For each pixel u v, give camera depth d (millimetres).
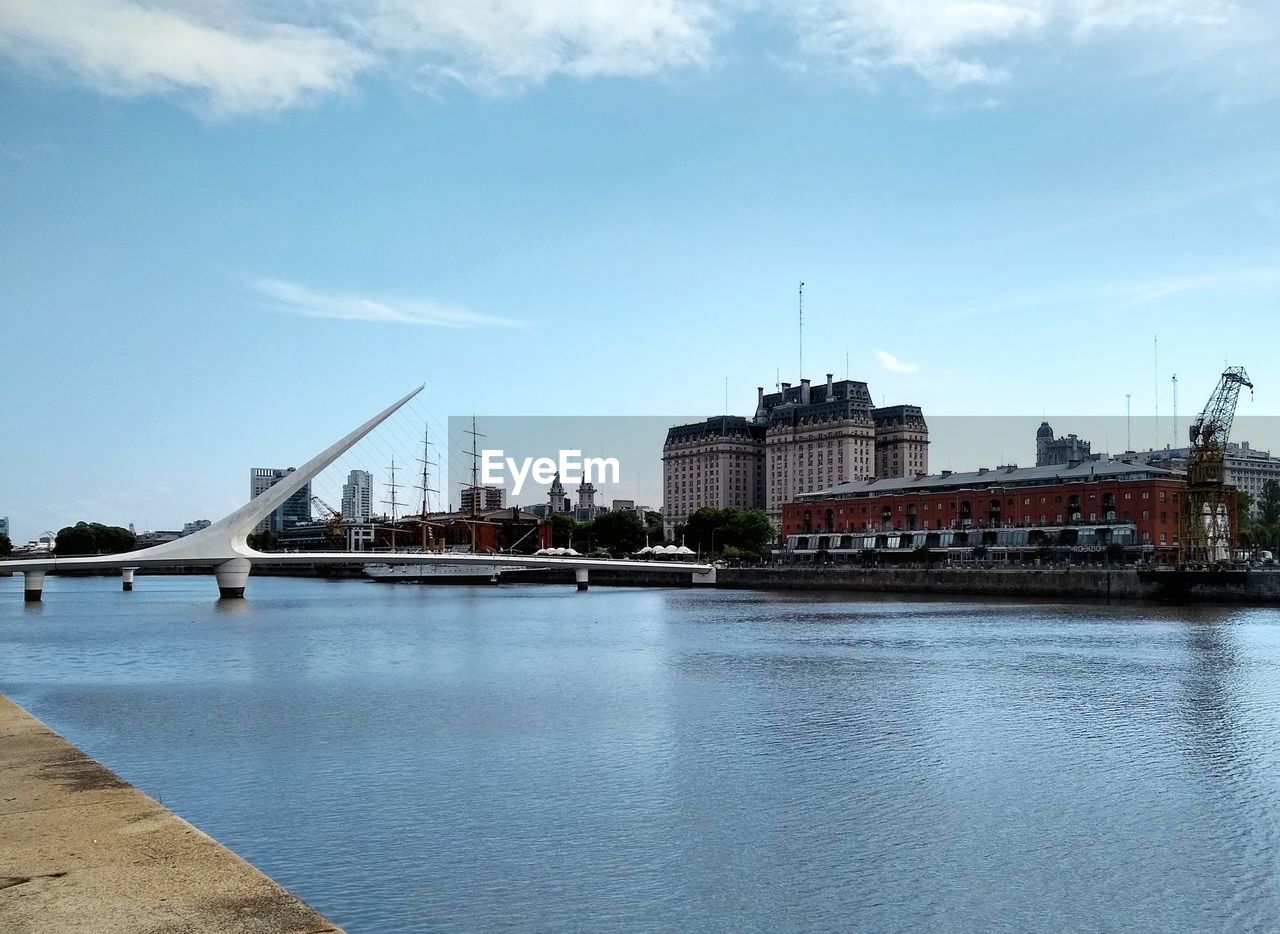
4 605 141375
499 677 63188
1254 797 35344
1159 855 29766
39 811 19844
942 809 33875
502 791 35719
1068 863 29141
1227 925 25328
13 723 30203
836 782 37031
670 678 62250
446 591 189125
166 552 150875
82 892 15258
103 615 120250
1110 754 41312
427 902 26094
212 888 15422
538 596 165250
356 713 50344
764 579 174500
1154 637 83750
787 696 55156
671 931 24656
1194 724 47250
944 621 101062
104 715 50000
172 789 35906
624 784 36656
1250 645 77625
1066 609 114500
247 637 90812
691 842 30562
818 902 26391
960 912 25906
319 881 27438
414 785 36406
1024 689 57156
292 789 35906
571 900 26344
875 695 55375
